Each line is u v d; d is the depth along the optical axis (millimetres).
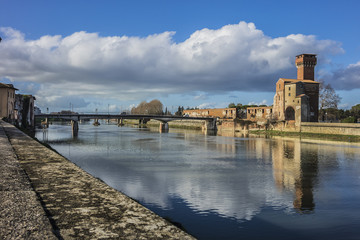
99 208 5027
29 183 6539
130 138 93812
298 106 117062
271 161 47688
